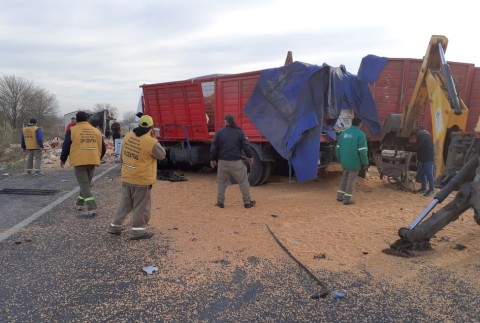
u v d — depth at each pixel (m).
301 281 4.65
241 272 4.90
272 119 9.65
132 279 4.71
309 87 9.09
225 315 3.91
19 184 11.44
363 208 8.05
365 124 10.79
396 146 10.76
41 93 56.44
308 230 6.54
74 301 4.19
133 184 5.98
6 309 4.02
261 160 10.06
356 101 10.67
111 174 13.37
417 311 3.97
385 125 10.46
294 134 9.09
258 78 9.86
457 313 3.93
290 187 10.27
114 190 10.27
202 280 4.68
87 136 7.46
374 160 10.87
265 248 5.71
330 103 9.53
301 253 5.48
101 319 3.84
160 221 7.11
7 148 26.45
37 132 13.26
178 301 4.19
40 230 6.64
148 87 12.62
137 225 6.07
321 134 9.45
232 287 4.50
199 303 4.14
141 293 4.36
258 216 7.43
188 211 7.82
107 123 33.12
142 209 6.05
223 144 7.97
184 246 5.80
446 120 5.91
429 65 7.83
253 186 10.38
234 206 8.25
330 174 11.74
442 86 6.38
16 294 4.34
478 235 6.21
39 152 13.43
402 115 10.17
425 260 5.23
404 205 8.33
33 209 8.18
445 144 6.00
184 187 10.43
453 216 5.43
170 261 5.25
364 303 4.14
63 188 10.70
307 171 9.12
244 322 3.79
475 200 5.10
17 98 54.47
